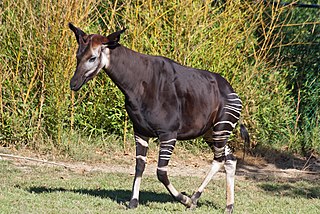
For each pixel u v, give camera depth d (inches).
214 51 666.2
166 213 420.2
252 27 682.2
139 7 652.1
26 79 629.9
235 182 569.0
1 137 621.9
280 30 698.8
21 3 628.7
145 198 470.9
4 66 627.8
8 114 622.5
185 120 420.5
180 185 533.3
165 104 411.5
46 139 627.8
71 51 620.1
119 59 404.8
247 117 688.4
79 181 521.7
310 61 756.6
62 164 588.4
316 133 729.6
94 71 397.7
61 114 621.9
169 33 661.9
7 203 422.0
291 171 652.1
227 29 677.3
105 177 546.0
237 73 681.6
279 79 732.7
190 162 644.1
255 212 452.8
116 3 645.3
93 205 433.4
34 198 442.0
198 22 669.3
